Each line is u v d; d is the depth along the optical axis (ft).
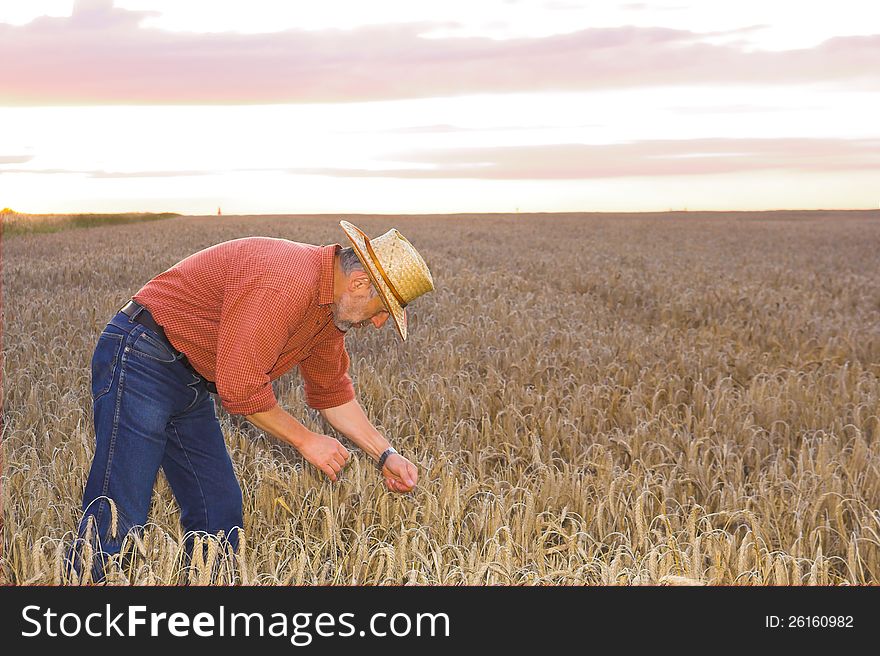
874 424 20.68
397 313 10.75
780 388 23.32
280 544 12.34
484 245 96.32
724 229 162.61
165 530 12.88
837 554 13.15
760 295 47.67
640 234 138.10
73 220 141.79
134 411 11.39
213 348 11.42
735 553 11.98
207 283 11.19
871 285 59.57
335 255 11.13
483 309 38.68
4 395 21.03
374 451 13.04
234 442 16.88
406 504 13.32
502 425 19.01
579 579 10.98
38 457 15.96
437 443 17.25
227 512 12.83
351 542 12.98
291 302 10.77
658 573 11.35
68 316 32.40
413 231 131.85
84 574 10.62
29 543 11.99
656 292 50.70
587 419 19.65
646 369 24.77
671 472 15.25
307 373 12.66
